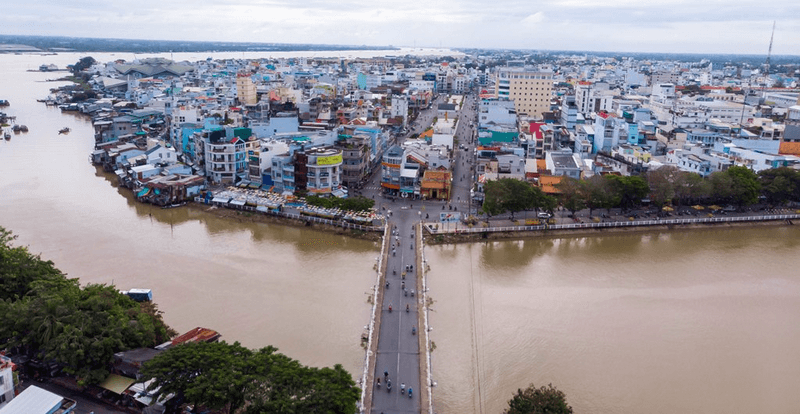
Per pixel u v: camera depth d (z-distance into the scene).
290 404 63.38
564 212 166.62
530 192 151.88
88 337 79.12
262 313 103.50
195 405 71.19
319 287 114.50
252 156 183.88
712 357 93.62
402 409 76.88
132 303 93.00
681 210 167.75
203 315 102.31
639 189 159.88
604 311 108.25
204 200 170.00
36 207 163.62
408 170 178.50
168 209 166.12
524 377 87.62
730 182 164.88
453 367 89.62
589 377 87.88
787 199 171.00
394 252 132.50
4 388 70.88
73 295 86.38
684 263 133.00
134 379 77.56
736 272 127.94
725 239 150.88
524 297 113.44
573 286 119.25
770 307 111.06
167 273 120.19
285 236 146.38
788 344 97.94
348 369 87.00
